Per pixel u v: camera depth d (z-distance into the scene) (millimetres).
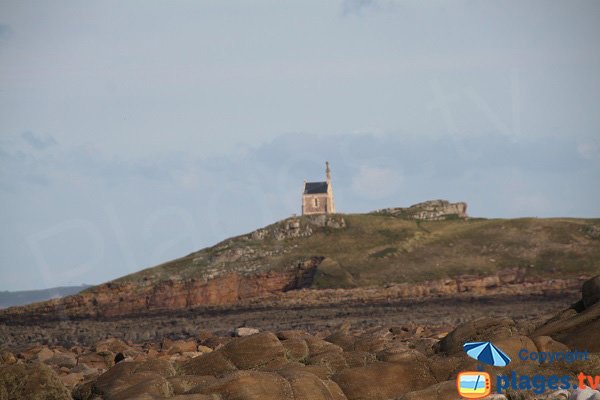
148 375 86625
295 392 76438
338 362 90625
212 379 82875
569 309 107000
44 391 75562
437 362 87750
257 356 92750
